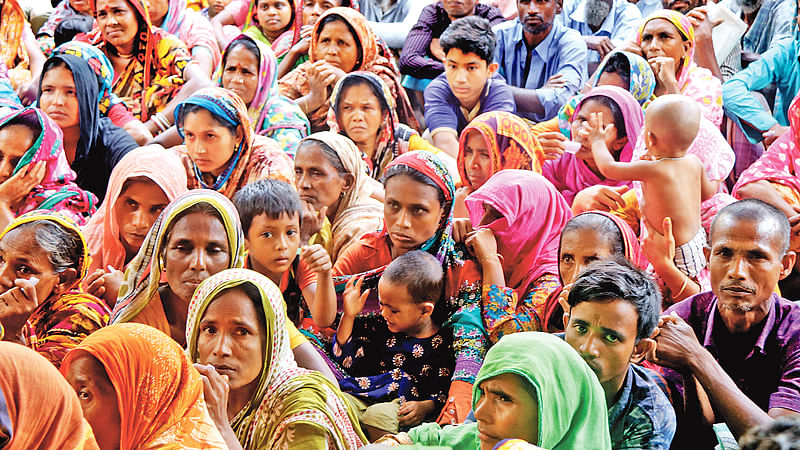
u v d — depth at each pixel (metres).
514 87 5.56
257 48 5.10
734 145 5.33
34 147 4.22
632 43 5.25
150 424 2.56
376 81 4.95
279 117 5.12
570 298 2.81
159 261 3.39
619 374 2.75
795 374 3.19
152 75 5.49
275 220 3.54
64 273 3.46
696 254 3.91
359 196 4.34
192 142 4.38
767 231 3.27
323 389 2.85
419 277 3.44
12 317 3.30
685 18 5.18
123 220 3.96
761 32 5.88
